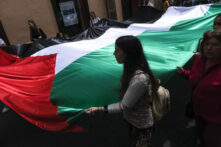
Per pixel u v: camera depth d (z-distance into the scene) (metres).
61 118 1.64
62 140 2.66
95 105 1.71
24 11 5.97
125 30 3.57
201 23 3.54
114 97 1.70
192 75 1.53
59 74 2.12
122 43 1.18
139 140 1.45
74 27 7.51
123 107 1.32
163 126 2.65
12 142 2.74
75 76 2.02
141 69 1.22
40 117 1.74
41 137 2.77
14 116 3.36
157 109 1.49
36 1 6.16
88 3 7.60
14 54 3.03
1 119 3.30
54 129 1.69
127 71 1.26
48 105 1.77
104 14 8.52
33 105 1.81
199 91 1.39
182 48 2.40
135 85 1.19
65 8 6.96
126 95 1.23
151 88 1.33
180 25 3.49
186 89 3.51
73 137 2.68
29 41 6.30
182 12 4.33
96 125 2.84
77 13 7.36
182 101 3.17
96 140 2.56
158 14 4.51
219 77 1.25
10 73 2.30
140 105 1.33
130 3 9.73
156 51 2.38
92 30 3.61
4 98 1.93
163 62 2.06
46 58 2.48
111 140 2.53
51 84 2.03
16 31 5.96
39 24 6.42
